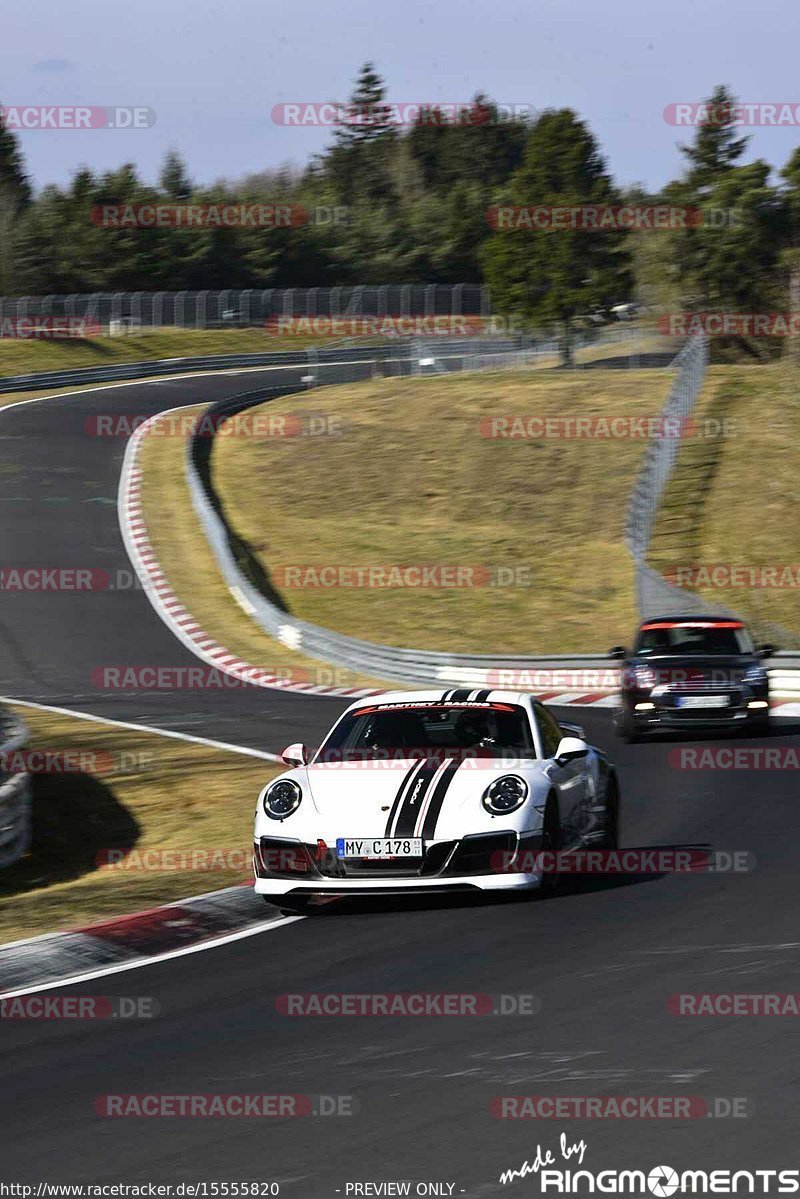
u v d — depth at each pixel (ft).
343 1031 79.97
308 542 502.79
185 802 187.62
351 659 354.13
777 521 486.38
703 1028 76.95
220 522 476.13
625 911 107.86
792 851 130.31
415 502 541.34
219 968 97.60
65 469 592.19
